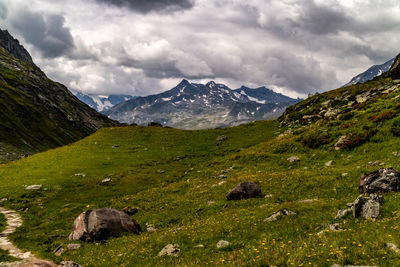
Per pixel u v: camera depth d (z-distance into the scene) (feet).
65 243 66.74
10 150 502.38
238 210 69.05
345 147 115.85
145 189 124.98
